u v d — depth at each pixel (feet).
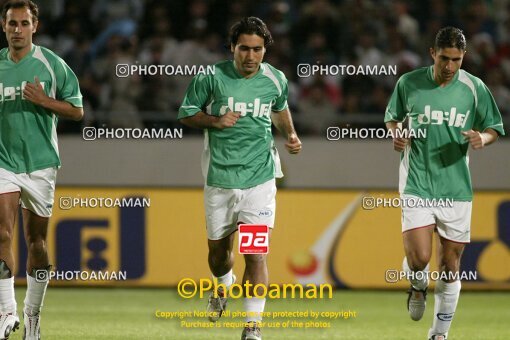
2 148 68.49
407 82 73.72
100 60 134.92
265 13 146.61
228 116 71.10
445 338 75.20
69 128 122.52
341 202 115.34
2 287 67.36
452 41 70.38
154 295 109.50
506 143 119.65
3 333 66.80
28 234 70.54
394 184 119.75
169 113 122.42
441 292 74.02
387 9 147.84
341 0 148.97
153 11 142.72
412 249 72.23
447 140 72.54
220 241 75.51
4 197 67.56
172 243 113.91
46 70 69.36
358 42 141.49
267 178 73.41
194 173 119.44
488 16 153.38
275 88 73.51
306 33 141.49
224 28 145.07
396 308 101.24
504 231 114.73
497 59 140.67
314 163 120.06
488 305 104.83
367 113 131.13
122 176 118.73
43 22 144.05
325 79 134.82
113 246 113.39
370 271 114.62
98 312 96.07
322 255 114.83
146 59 134.21
